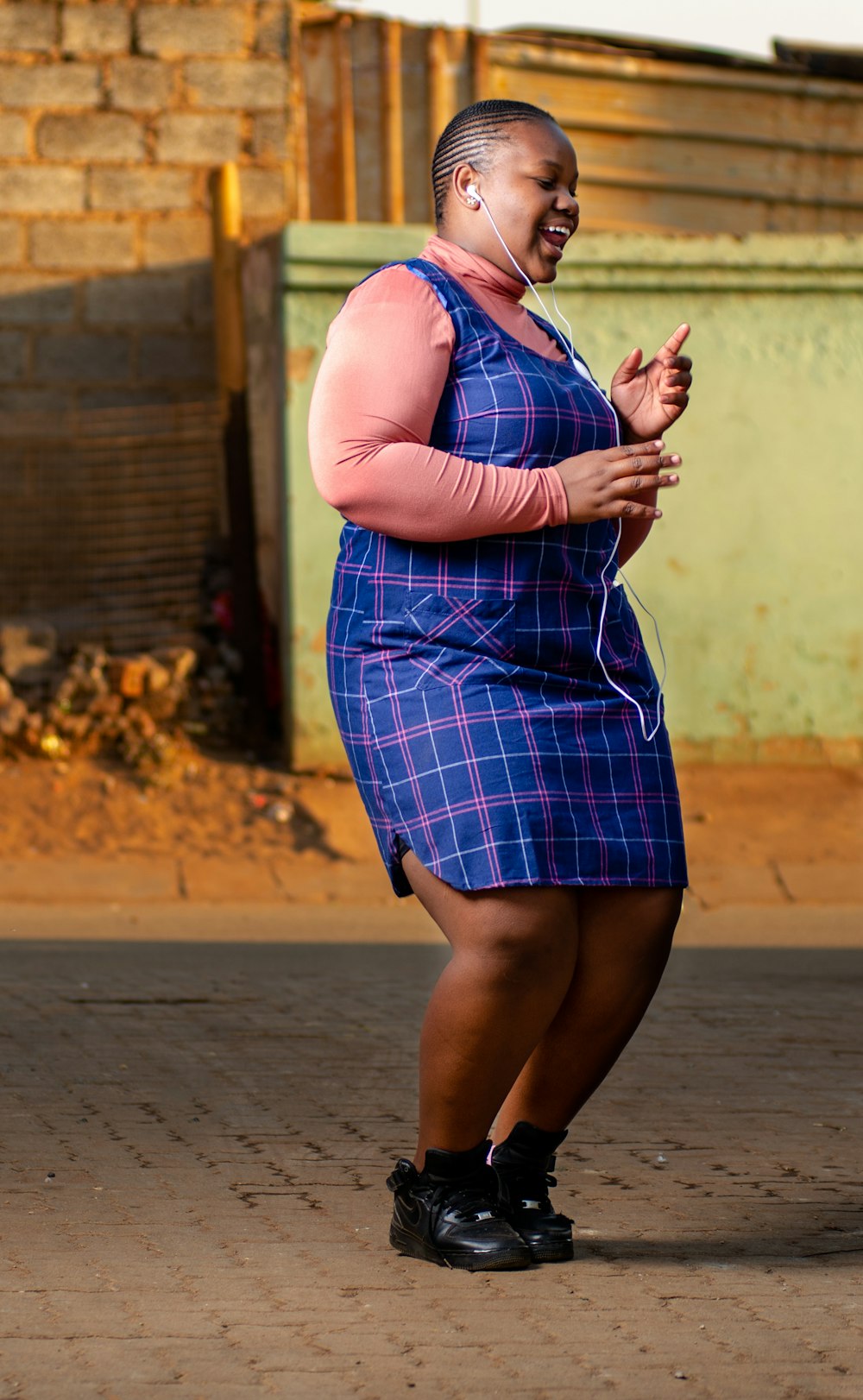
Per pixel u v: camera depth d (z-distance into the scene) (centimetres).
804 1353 385
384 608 454
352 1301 421
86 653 1828
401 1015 843
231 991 909
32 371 2067
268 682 1892
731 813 1736
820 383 1836
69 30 2052
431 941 1223
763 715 1850
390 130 2112
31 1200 509
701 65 2223
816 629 1852
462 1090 449
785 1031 817
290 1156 572
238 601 1898
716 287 1816
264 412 1928
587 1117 635
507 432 446
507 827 435
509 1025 442
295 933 1270
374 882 1558
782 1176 554
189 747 1784
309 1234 482
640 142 2206
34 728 1731
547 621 451
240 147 2066
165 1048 746
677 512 1838
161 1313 407
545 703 448
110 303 2075
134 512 1988
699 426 1831
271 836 1634
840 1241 482
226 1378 363
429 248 482
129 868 1538
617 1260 462
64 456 1983
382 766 453
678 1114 641
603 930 460
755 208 2253
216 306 1997
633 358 480
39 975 954
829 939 1281
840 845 1672
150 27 2056
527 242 467
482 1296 428
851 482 1848
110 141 2066
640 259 1798
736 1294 431
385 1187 536
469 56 2125
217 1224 489
